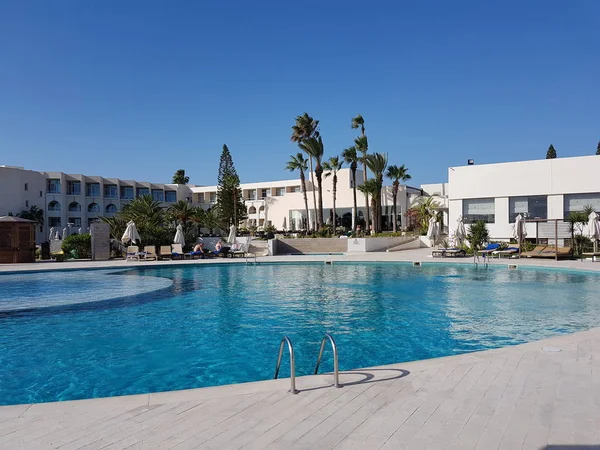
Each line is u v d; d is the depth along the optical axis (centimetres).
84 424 400
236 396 464
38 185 5872
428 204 4634
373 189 4394
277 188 6322
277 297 1418
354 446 355
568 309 1170
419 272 2077
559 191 2955
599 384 483
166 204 6944
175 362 770
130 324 1053
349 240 3441
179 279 1927
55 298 1417
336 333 951
